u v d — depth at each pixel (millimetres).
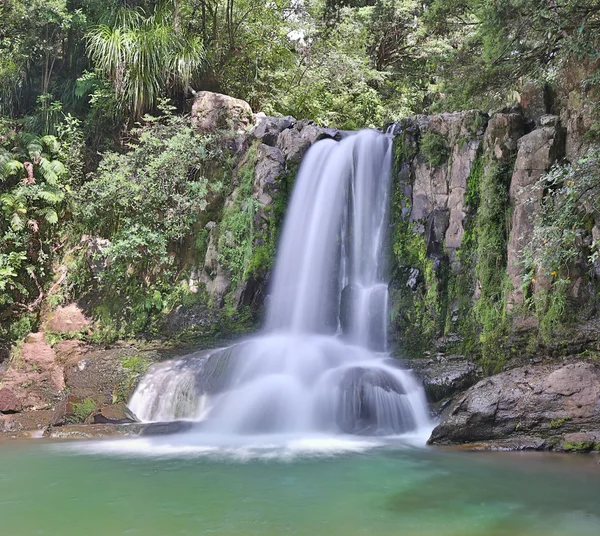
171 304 13562
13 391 11250
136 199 13672
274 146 14695
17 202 13992
